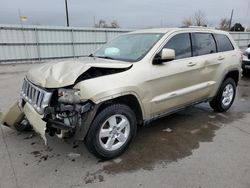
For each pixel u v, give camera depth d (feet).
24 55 53.78
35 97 9.36
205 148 11.12
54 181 8.63
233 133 12.86
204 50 13.92
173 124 14.11
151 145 11.42
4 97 20.33
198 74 13.17
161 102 11.36
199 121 14.64
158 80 10.93
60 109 8.68
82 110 8.64
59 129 8.87
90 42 63.52
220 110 16.17
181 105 12.81
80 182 8.59
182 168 9.46
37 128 8.87
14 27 51.01
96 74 9.65
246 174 9.05
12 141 11.65
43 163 9.76
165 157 10.32
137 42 12.34
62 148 11.02
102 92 8.84
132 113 10.30
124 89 9.46
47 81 8.95
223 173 9.12
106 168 9.47
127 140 10.44
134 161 10.00
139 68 10.31
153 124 14.07
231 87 16.37
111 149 9.93
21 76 33.94
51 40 56.85
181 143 11.65
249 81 28.04
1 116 12.53
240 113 16.26
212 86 14.48
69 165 9.65
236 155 10.47
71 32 59.52
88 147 9.41
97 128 9.22
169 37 11.94
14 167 9.45
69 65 9.73
